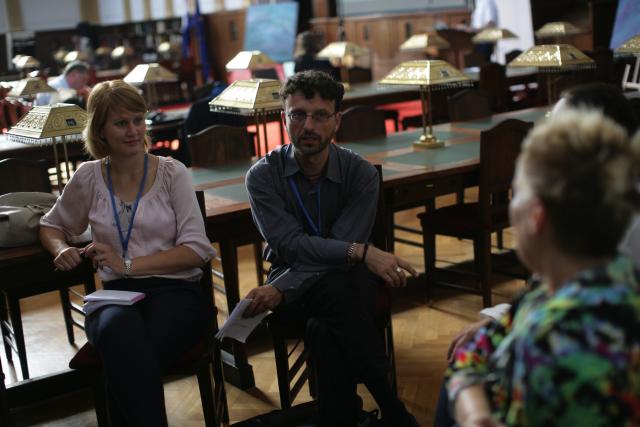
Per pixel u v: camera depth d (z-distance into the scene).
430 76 3.92
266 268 4.59
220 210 2.94
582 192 1.06
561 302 1.07
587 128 1.08
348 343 2.22
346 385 2.25
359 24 11.94
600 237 1.07
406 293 3.99
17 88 5.45
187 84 10.95
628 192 1.06
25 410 2.97
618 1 8.75
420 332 3.48
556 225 1.08
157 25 14.73
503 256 4.11
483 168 3.44
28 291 3.09
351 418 2.26
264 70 7.27
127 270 2.33
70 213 2.48
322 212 2.52
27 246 2.50
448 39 9.51
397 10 11.55
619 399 1.02
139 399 2.07
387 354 2.67
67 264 2.32
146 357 2.12
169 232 2.43
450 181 3.56
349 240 2.47
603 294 1.06
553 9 9.80
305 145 2.40
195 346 2.35
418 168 3.54
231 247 2.97
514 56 8.20
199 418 2.83
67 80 6.68
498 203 4.29
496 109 6.99
